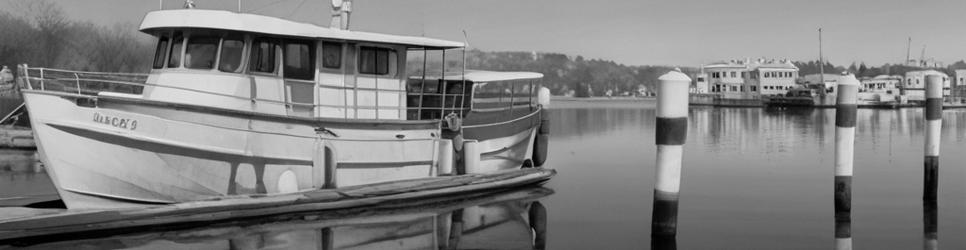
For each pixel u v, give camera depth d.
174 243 10.45
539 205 13.96
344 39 14.03
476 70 20.22
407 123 14.72
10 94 31.59
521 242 10.73
